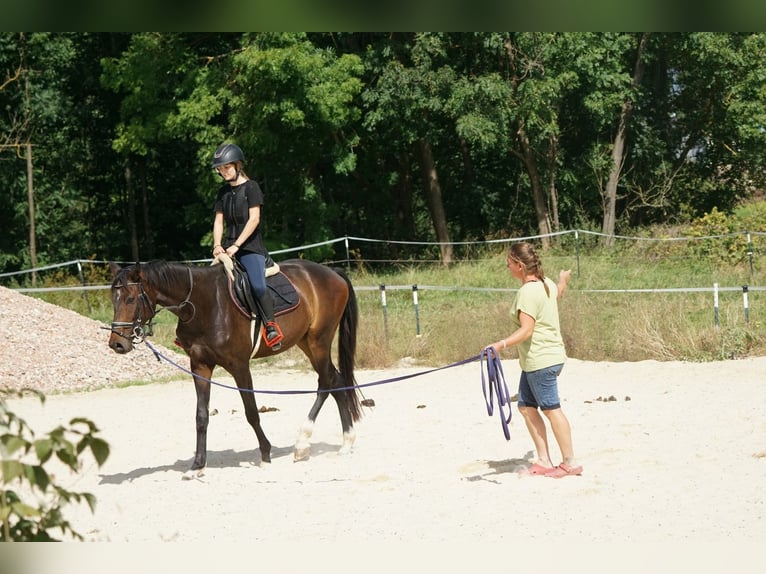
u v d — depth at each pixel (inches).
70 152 1333.7
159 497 312.5
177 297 345.1
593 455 348.5
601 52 1083.3
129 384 589.6
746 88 1182.9
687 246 1032.2
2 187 1259.8
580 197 1232.2
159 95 1124.5
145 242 1374.3
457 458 356.2
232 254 356.5
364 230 1298.0
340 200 1294.3
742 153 1225.4
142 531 269.9
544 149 1162.6
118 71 1061.1
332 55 1016.2
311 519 277.9
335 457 368.2
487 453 362.3
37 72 1243.2
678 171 1248.8
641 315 658.8
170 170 1353.3
